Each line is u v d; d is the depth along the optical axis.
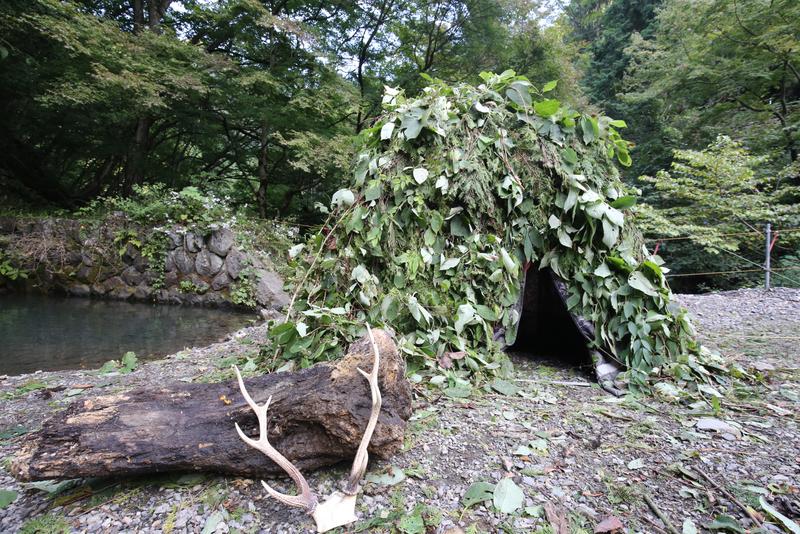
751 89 11.66
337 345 3.20
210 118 13.16
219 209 10.10
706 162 9.73
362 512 1.90
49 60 10.61
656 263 3.82
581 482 2.11
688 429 2.65
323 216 15.09
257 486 2.08
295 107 12.02
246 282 9.13
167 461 1.98
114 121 12.54
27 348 6.02
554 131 3.69
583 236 3.51
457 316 3.35
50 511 1.98
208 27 12.71
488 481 2.10
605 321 3.51
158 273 9.76
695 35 11.97
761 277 9.94
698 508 1.92
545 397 3.12
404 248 3.46
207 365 4.41
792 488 2.02
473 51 13.28
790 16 9.89
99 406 2.04
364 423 2.02
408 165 3.57
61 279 10.28
